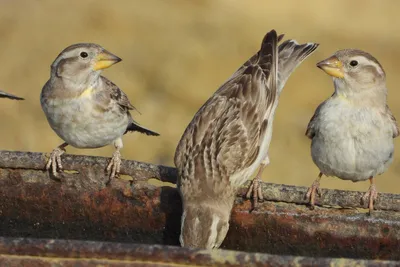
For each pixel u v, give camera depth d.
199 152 11.60
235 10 28.52
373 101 11.81
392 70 25.70
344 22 28.64
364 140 11.75
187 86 23.38
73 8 27.39
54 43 25.58
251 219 10.69
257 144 12.12
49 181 10.95
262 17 28.14
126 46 25.11
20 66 24.38
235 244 10.74
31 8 27.38
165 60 24.19
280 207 10.61
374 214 10.52
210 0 28.88
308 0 29.25
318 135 12.02
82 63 12.51
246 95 12.45
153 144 21.50
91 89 12.60
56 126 12.76
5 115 22.41
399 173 21.42
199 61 24.20
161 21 26.77
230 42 25.47
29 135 21.62
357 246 10.39
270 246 10.65
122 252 7.98
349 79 11.82
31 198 10.98
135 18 26.70
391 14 29.17
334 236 10.42
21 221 11.03
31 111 22.67
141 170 11.06
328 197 10.56
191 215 10.50
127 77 23.56
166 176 11.27
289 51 13.71
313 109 23.44
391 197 10.56
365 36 27.59
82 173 10.91
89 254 7.99
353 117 11.75
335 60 11.95
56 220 11.00
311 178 20.88
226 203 10.84
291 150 21.81
